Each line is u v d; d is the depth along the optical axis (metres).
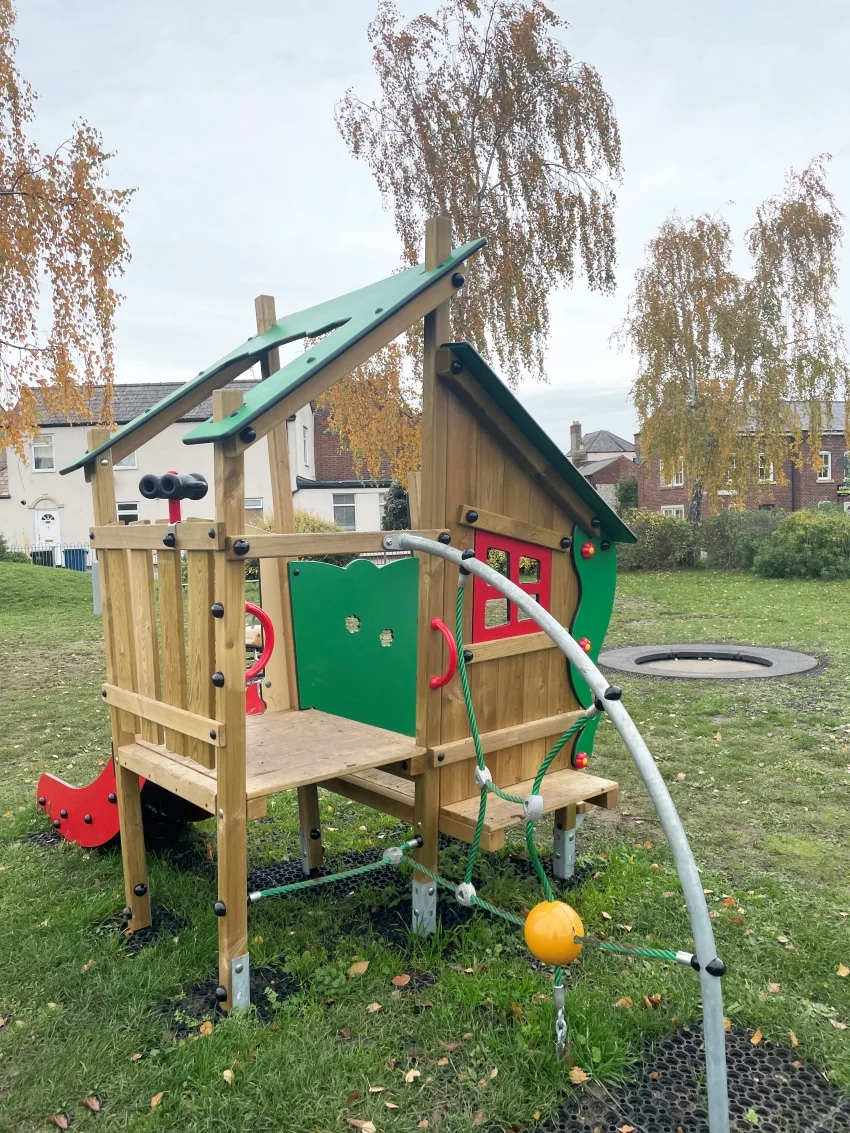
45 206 10.03
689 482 25.25
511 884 3.48
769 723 6.27
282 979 2.82
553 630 2.19
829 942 3.00
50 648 10.64
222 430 2.25
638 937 3.09
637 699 7.18
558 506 3.34
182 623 2.71
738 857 3.87
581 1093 2.23
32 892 3.55
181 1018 2.58
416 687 3.11
